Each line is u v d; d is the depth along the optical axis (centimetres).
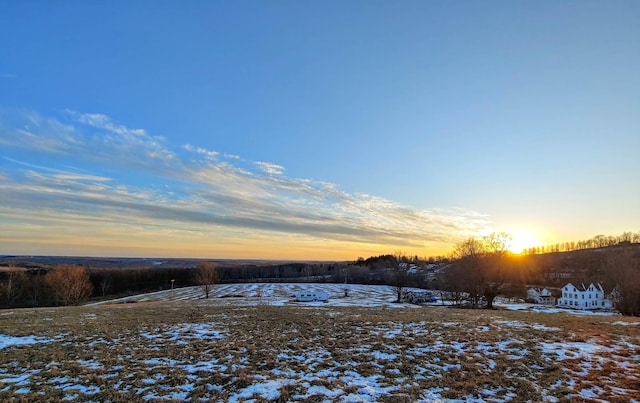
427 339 1467
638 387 943
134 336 1541
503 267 4850
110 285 9331
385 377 1015
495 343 1398
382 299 7144
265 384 948
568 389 924
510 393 905
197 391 897
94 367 1091
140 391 900
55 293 6262
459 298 6128
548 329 1697
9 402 826
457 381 983
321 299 6122
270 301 5259
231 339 1491
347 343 1414
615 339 1459
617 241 15200
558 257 12925
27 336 1537
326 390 912
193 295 7850
